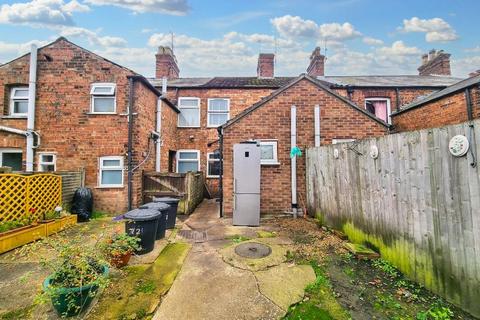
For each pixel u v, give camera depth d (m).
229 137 7.40
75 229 6.01
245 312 2.70
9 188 5.16
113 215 7.75
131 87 8.05
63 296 2.52
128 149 7.93
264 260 3.99
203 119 12.37
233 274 3.54
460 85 7.41
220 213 7.64
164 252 4.45
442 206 2.89
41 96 8.09
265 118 7.44
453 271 2.75
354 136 7.41
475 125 2.51
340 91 11.74
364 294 3.05
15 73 8.20
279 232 5.69
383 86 11.54
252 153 6.54
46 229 5.38
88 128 8.04
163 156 10.23
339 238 5.12
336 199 5.54
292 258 4.14
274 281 3.33
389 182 3.82
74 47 8.19
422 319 2.52
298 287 3.20
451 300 2.77
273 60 14.88
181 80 14.30
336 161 5.54
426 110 8.41
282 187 7.28
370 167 4.32
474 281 2.53
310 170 6.99
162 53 14.49
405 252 3.48
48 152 7.98
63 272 2.69
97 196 7.80
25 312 2.71
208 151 12.25
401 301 2.89
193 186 8.70
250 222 6.38
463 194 2.64
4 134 8.02
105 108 8.24
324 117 7.45
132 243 3.73
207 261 4.04
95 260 2.91
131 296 3.01
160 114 9.69
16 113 8.40
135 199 7.88
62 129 8.03
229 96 12.43
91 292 2.69
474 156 2.52
